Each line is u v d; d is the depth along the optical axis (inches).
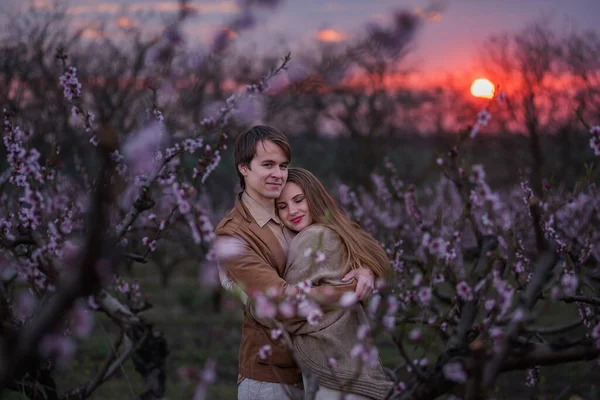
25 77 368.8
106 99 389.4
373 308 73.8
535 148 648.4
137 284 137.8
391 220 279.4
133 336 125.3
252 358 108.2
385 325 73.5
